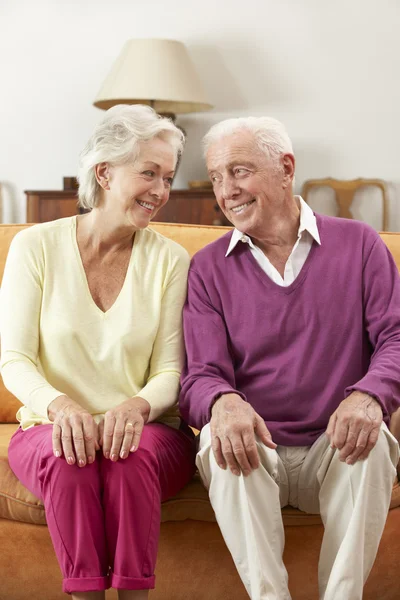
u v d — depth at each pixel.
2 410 2.23
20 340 1.80
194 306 1.87
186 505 1.76
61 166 5.14
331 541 1.67
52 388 1.73
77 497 1.56
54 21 5.05
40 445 1.68
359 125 4.93
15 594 1.83
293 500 1.78
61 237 1.87
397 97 4.88
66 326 1.79
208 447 1.65
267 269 1.86
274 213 1.82
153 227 2.34
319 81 4.92
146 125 1.77
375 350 1.80
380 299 1.81
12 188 5.22
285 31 4.91
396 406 1.68
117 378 1.82
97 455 1.63
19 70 5.12
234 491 1.62
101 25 5.01
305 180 5.00
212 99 5.01
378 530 1.63
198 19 4.96
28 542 1.80
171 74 4.42
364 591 1.81
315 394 1.79
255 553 1.61
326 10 4.87
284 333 1.81
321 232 1.86
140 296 1.86
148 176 1.78
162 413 1.79
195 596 1.80
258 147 1.78
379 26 4.85
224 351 1.83
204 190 4.43
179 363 1.87
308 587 1.79
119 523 1.57
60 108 5.11
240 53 4.96
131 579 1.55
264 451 1.63
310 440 1.77
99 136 1.79
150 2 4.97
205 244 2.29
